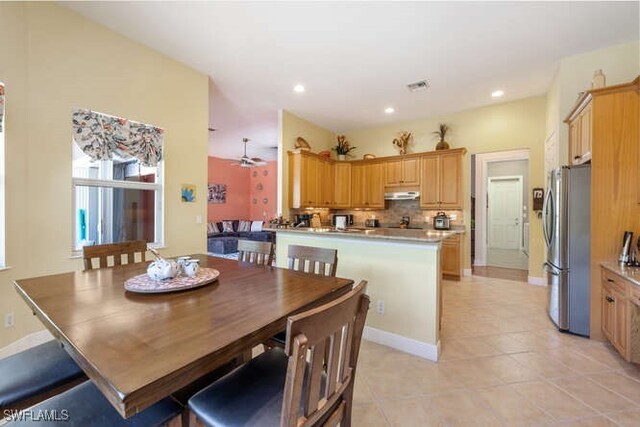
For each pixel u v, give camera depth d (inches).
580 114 111.1
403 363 85.1
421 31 108.7
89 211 110.0
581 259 101.3
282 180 196.2
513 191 270.2
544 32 109.0
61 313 43.6
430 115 206.1
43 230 94.4
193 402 39.9
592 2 93.0
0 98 82.8
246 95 170.6
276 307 47.0
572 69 126.0
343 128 240.1
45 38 93.7
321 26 106.3
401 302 93.7
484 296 149.6
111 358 31.0
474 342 98.0
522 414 63.9
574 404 66.7
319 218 230.1
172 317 42.6
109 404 38.7
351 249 105.0
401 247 93.9
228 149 320.2
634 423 60.7
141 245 87.4
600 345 94.8
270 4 95.0
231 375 45.0
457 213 196.9
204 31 110.2
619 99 95.1
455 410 65.3
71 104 100.1
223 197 365.7
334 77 147.4
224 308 46.4
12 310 87.4
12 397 41.3
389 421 62.0
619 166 95.4
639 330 77.6
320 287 58.4
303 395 41.2
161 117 127.3
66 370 46.3
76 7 97.7
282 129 195.0
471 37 112.5
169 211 131.6
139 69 119.0
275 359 49.5
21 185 89.2
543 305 135.3
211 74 145.2
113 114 111.0
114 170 116.2
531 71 139.6
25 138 89.8
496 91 163.8
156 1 94.3
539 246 171.0
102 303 48.1
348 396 43.4
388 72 141.6
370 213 237.3
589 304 100.0
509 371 80.5
